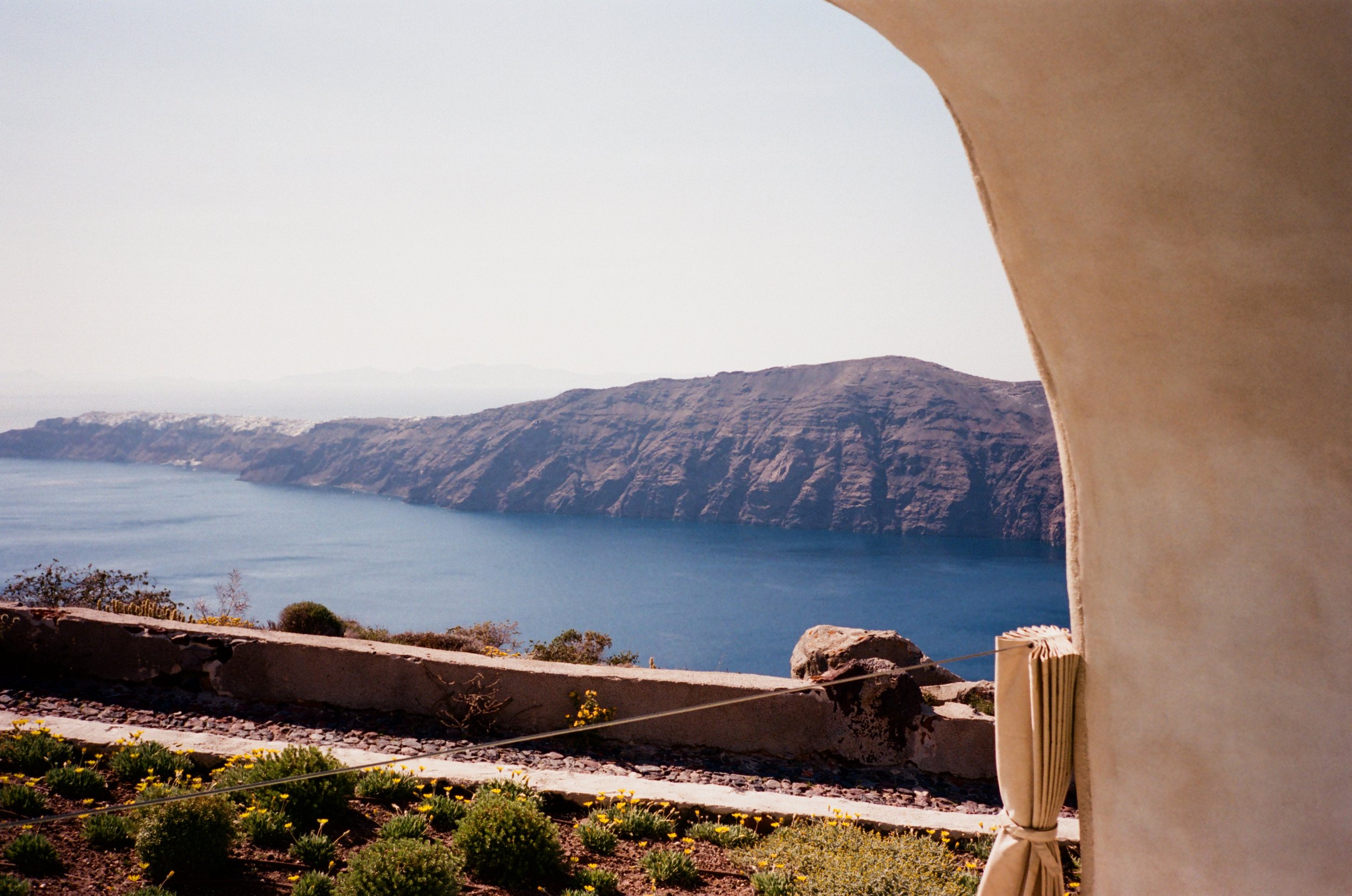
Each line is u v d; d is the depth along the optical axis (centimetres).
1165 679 244
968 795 647
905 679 685
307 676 687
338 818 479
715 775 627
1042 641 313
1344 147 179
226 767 511
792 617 13350
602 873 439
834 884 433
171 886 388
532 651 1186
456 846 448
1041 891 308
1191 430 227
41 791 459
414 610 13775
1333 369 199
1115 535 250
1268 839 226
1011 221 233
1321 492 208
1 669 692
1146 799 251
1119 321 229
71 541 18212
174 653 695
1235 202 197
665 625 13112
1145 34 187
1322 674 213
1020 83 209
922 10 206
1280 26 174
